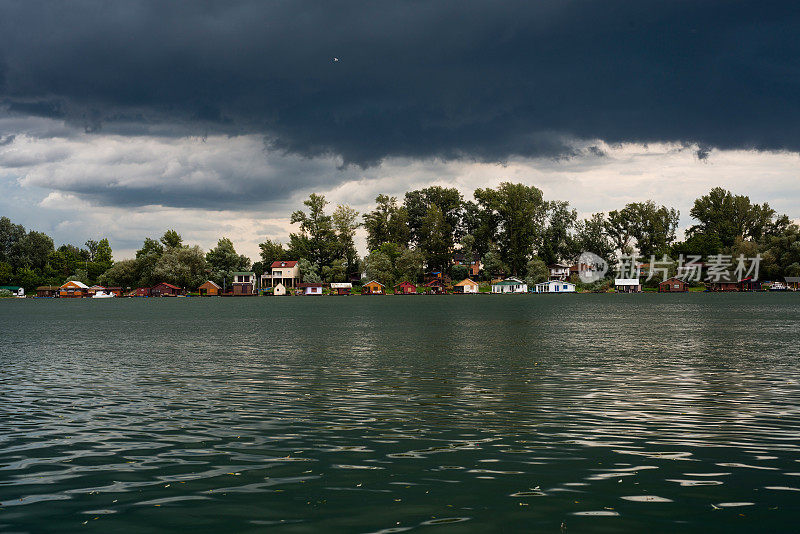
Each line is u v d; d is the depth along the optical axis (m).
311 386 25.06
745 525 10.45
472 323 67.25
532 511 11.09
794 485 12.38
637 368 29.91
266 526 10.56
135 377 28.05
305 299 194.50
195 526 10.60
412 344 43.19
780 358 33.59
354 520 10.77
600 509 11.17
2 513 11.27
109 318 86.75
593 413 19.41
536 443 15.75
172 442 16.16
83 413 19.97
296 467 13.84
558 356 35.12
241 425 18.06
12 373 29.64
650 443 15.68
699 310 93.44
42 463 14.31
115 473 13.53
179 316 91.00
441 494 12.00
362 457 14.60
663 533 10.16
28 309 126.56
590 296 191.38
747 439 16.02
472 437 16.44
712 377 26.83
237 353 38.16
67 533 10.37
